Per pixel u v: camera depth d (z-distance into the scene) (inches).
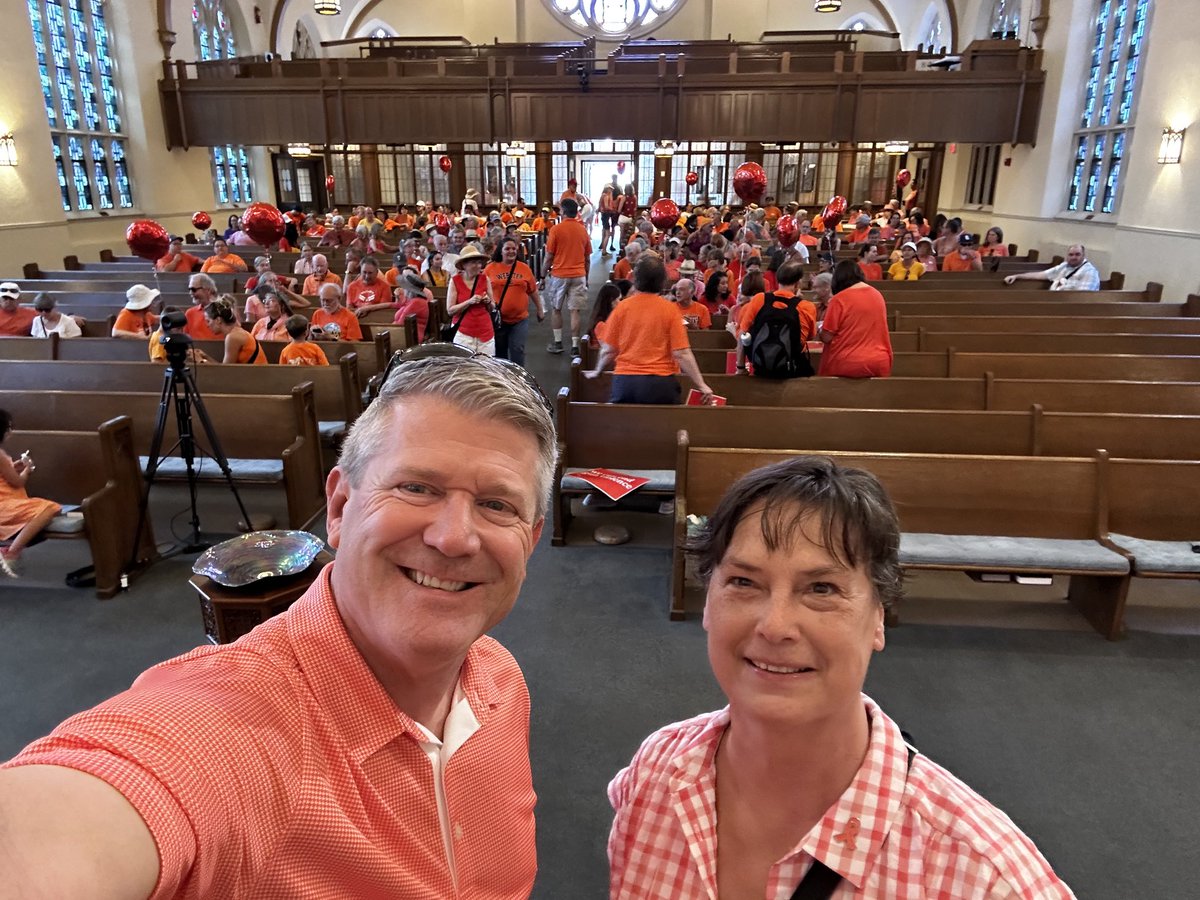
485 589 38.5
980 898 34.5
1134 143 419.8
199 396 165.5
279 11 785.6
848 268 198.1
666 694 125.2
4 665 131.9
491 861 44.2
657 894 43.0
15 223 446.3
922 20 856.3
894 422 174.1
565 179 957.8
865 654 38.3
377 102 607.5
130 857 24.4
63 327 272.1
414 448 37.3
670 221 423.5
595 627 144.0
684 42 712.4
